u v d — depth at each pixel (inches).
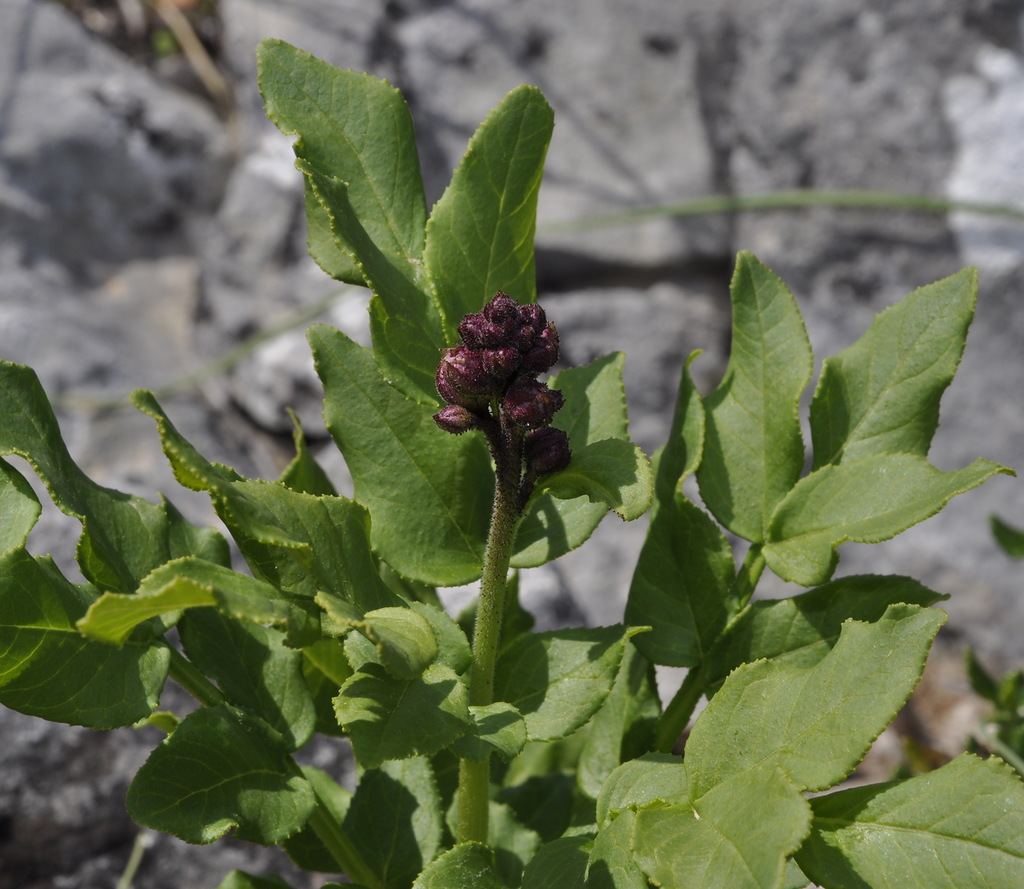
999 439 42.8
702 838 19.8
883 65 45.0
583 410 22.1
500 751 20.2
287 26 47.7
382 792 23.2
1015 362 42.7
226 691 22.0
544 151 21.3
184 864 28.5
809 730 20.1
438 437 22.0
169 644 21.7
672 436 23.1
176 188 50.3
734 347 23.2
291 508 20.6
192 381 44.3
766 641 22.6
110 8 57.2
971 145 43.9
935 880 19.9
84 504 21.4
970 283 22.7
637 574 23.1
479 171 21.2
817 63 45.9
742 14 47.4
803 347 22.9
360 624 19.5
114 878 28.2
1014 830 19.9
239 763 21.1
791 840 19.2
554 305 44.8
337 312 43.9
